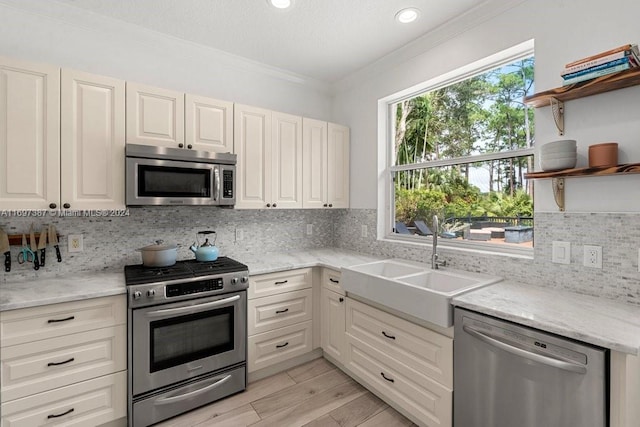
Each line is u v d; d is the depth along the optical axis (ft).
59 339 5.48
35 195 5.97
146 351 6.22
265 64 9.62
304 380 7.94
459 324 5.31
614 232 5.16
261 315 7.88
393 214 10.00
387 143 10.03
